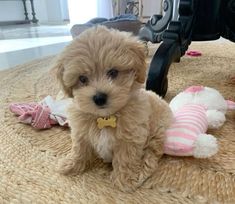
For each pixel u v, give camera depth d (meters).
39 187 0.28
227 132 0.36
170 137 0.31
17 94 0.50
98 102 0.25
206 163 0.30
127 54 0.25
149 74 0.43
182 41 0.50
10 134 0.37
